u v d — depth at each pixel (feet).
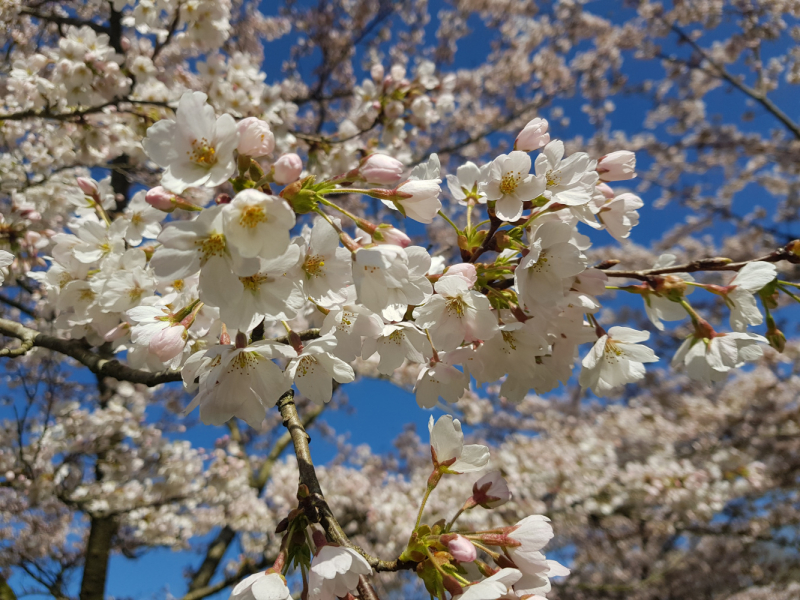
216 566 24.45
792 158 33.27
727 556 30.09
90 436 18.61
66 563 21.67
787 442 28.94
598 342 5.88
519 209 5.36
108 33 17.78
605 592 29.96
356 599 4.02
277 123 14.75
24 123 14.98
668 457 26.30
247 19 30.50
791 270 32.30
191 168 4.13
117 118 14.78
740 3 30.35
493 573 4.21
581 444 24.54
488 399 34.53
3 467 17.37
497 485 4.81
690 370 6.00
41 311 14.94
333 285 4.73
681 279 6.00
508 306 5.70
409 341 5.75
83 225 7.88
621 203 6.03
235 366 4.77
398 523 20.02
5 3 15.30
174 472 20.10
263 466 28.07
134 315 5.36
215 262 4.09
